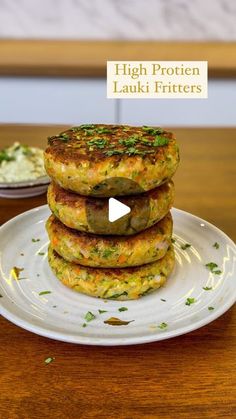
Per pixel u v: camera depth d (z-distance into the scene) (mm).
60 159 408
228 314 416
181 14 1210
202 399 355
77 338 374
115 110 1048
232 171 615
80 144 424
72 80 1017
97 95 1031
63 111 1050
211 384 364
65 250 424
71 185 409
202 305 413
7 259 460
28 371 372
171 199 430
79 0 1208
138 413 347
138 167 400
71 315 406
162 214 423
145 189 409
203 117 1050
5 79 1016
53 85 1022
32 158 617
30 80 1017
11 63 1018
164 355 383
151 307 415
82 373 371
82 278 423
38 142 688
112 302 421
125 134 442
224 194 568
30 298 421
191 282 439
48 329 383
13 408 349
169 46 1177
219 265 455
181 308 413
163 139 423
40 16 1218
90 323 398
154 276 426
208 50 1138
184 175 606
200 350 387
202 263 458
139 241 417
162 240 426
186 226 501
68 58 1066
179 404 352
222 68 1000
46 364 376
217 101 1030
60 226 434
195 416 346
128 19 1220
